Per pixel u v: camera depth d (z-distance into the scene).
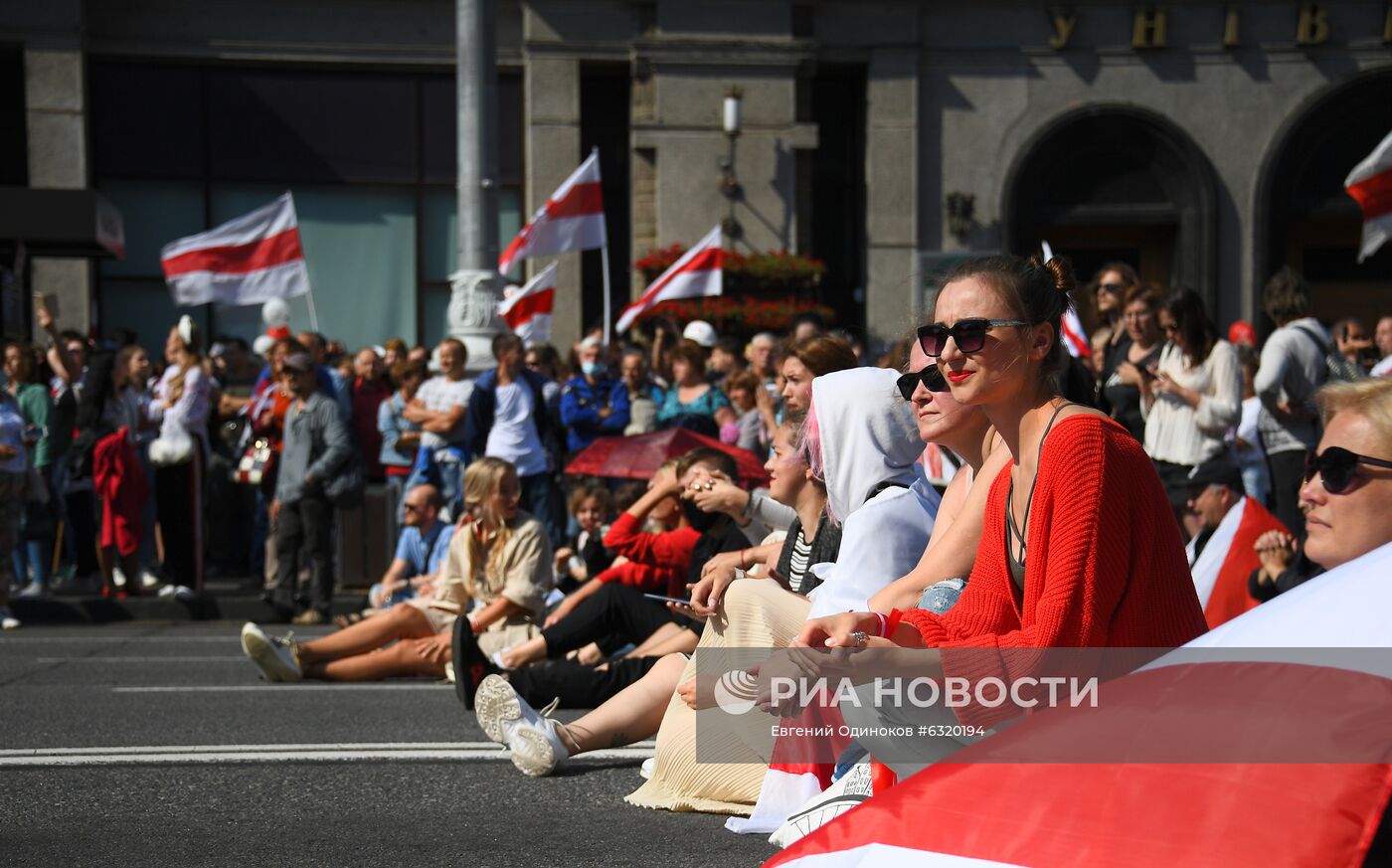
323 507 10.70
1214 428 7.70
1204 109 18.89
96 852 4.15
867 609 3.60
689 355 10.89
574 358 12.97
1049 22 18.88
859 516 4.01
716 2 18.52
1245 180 18.94
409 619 7.44
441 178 19.30
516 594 7.09
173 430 11.39
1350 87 18.78
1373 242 9.52
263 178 19.06
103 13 18.48
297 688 7.29
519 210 18.95
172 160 18.88
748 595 4.46
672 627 6.36
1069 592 2.84
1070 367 6.59
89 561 11.93
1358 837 2.23
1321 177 19.12
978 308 2.98
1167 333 7.86
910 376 3.47
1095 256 19.47
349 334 19.25
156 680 7.63
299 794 4.88
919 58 18.80
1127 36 18.88
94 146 18.69
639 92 18.56
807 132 18.56
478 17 13.21
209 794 4.88
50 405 11.98
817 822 3.80
